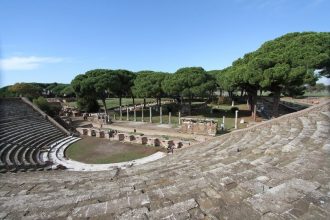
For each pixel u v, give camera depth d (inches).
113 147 1202.6
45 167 882.8
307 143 426.6
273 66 1246.3
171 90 1918.1
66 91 3769.7
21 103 1736.0
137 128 1584.6
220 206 224.2
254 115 1611.7
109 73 2110.0
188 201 235.0
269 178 280.4
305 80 1118.4
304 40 1245.7
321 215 195.8
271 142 495.2
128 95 2437.3
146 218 208.7
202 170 376.5
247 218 199.9
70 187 385.4
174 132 1418.6
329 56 1080.2
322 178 265.1
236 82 1493.6
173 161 578.2
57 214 235.9
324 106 714.8
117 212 230.2
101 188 350.3
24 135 1237.7
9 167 764.6
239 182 278.1
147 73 2370.8
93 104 2427.4
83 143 1294.3
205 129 1321.4
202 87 1850.4
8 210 265.9
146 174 423.5
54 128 1493.6
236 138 688.4
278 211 205.8
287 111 1966.0
